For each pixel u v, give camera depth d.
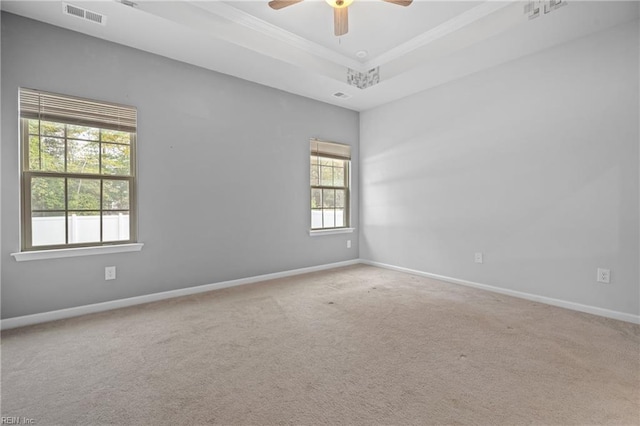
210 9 2.69
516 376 1.72
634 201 2.48
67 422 1.37
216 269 3.52
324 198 4.62
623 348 2.04
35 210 2.55
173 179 3.20
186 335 2.29
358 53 3.56
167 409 1.46
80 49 2.69
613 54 2.56
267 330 2.38
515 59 3.16
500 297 3.19
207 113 3.42
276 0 2.23
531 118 3.06
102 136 2.84
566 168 2.84
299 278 4.02
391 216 4.54
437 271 3.96
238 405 1.49
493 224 3.39
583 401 1.50
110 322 2.53
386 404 1.49
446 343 2.14
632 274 2.49
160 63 3.11
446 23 2.93
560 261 2.89
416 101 4.14
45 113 2.55
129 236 2.99
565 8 2.32
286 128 4.11
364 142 4.93
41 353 2.00
